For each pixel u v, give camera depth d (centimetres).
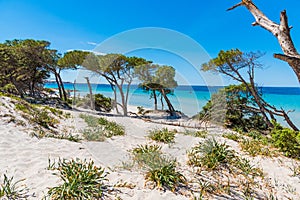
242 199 303
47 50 1858
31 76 1909
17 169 300
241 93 1202
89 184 268
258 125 1162
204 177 350
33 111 657
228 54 1098
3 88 1769
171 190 293
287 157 514
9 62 1750
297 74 215
